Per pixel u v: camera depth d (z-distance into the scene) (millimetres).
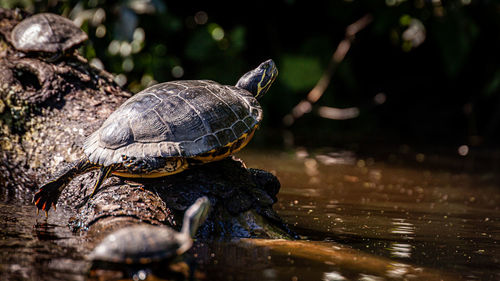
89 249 3666
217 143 4398
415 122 16234
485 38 15375
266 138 13055
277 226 4613
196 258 3611
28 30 6508
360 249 4156
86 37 6754
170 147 4270
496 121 15133
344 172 8797
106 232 3877
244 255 3766
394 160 10531
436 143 13562
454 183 8234
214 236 4316
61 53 6418
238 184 4719
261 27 16328
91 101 6262
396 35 15062
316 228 4891
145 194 4406
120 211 4168
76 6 11336
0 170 5770
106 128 4430
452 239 4680
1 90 5996
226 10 15914
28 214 4715
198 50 14602
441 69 16484
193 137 4359
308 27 16531
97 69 6918
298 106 15156
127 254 3162
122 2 10844
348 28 15227
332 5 15648
